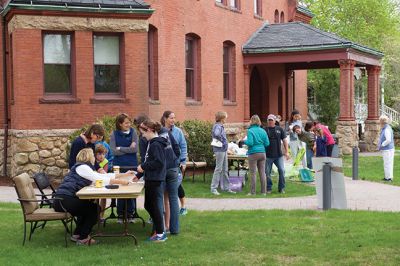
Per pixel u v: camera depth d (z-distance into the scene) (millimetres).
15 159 17781
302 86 36062
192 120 20266
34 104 17672
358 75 39469
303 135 19797
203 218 11531
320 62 31500
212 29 24953
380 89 46969
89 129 10672
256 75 30797
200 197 14734
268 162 15562
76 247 9406
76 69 18094
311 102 42500
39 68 17703
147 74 19031
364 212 12141
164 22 21562
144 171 9648
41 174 10758
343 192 12523
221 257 8641
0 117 19250
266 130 15562
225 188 15695
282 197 14703
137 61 18734
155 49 21141
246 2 27906
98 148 10492
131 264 8258
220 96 25719
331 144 17969
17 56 17469
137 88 18781
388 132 17953
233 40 26734
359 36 48000
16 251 9109
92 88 18281
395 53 48531
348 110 25953
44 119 17781
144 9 18531
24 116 17578
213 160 19438
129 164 11523
